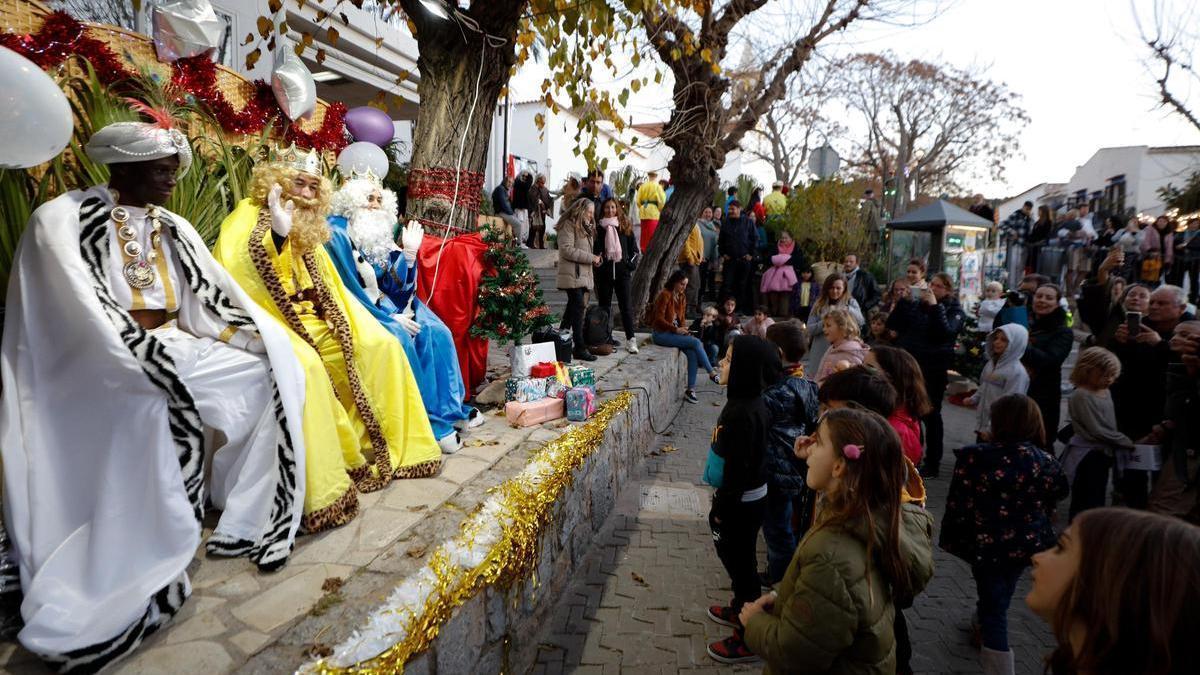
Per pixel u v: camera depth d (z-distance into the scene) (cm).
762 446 286
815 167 1423
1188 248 1101
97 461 200
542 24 527
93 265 226
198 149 357
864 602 164
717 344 941
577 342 663
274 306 289
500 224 476
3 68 197
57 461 200
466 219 495
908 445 311
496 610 253
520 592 276
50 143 213
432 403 361
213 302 252
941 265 1222
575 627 318
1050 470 271
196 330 258
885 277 1370
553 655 296
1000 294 873
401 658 187
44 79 207
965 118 2834
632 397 532
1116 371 389
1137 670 87
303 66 397
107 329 201
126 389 201
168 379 211
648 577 368
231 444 252
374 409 318
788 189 1504
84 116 287
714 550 401
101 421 201
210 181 356
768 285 1194
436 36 481
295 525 241
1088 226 1289
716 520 299
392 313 368
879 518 172
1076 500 405
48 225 210
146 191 242
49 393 202
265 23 437
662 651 301
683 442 637
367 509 279
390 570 227
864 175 3216
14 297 207
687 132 886
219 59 636
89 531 199
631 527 433
